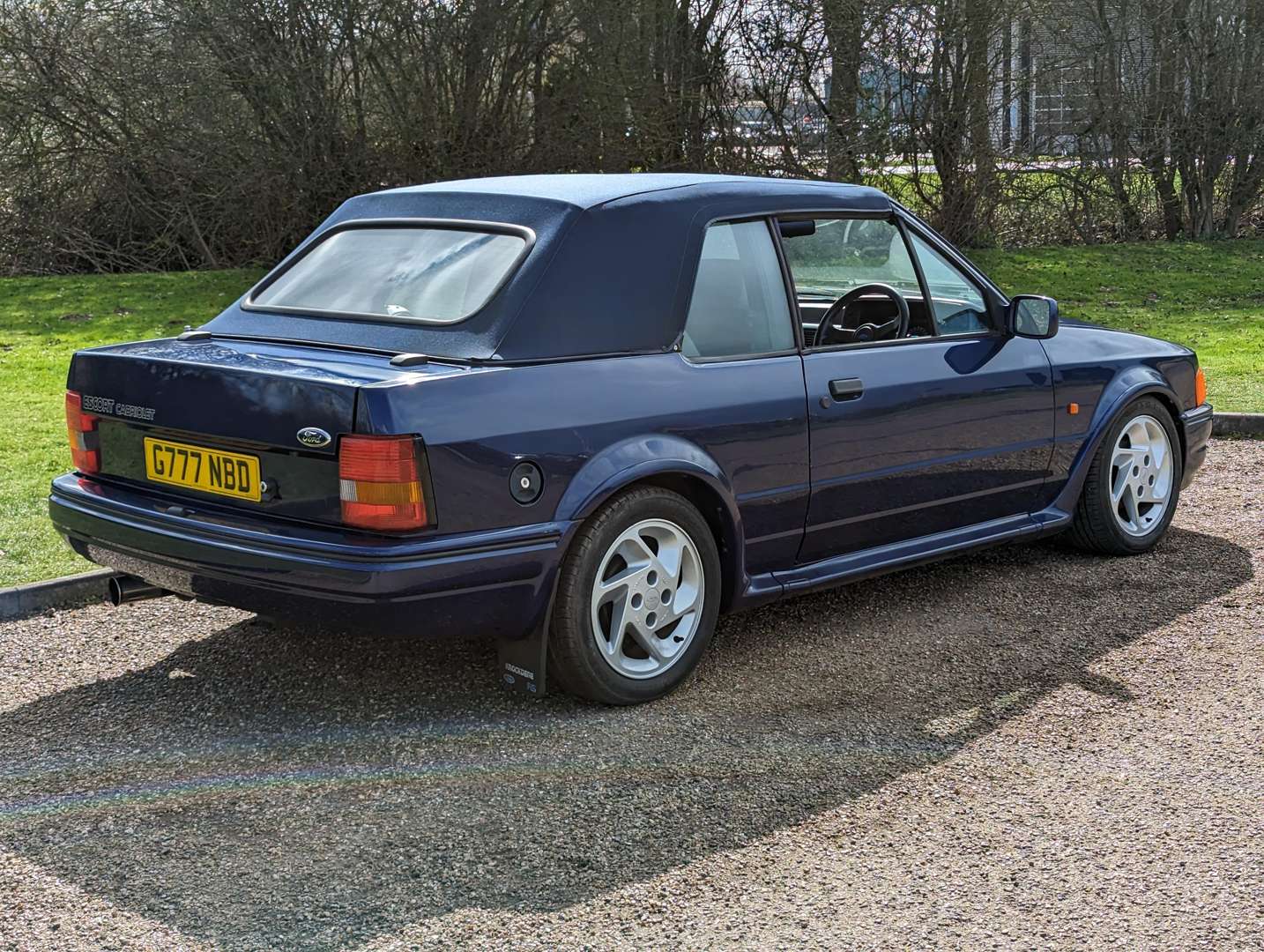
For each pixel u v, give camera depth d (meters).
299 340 4.34
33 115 17.25
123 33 17.06
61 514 4.40
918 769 3.89
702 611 4.46
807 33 18.20
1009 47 18.81
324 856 3.38
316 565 3.72
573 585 4.08
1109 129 19.75
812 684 4.55
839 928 3.05
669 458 4.21
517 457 3.89
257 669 4.66
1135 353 6.11
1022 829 3.52
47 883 3.24
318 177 17.45
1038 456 5.62
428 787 3.75
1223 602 5.44
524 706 4.34
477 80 17.47
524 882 3.25
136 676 4.59
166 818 3.57
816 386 4.71
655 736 4.11
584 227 4.28
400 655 4.78
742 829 3.52
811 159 18.67
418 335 4.12
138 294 15.36
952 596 5.54
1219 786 3.78
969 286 5.46
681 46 18.22
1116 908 3.14
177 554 4.00
